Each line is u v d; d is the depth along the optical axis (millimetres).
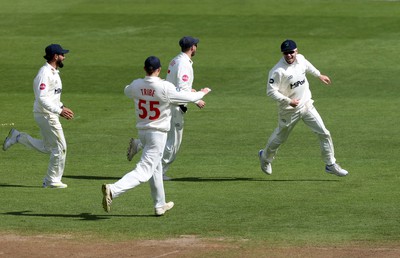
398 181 53469
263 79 84250
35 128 70438
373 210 46531
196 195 50469
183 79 52812
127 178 43875
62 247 40188
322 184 53031
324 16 107312
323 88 81438
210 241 41062
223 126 69938
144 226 43750
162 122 44344
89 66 89250
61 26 105438
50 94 51438
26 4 116000
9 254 39156
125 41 98688
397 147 62938
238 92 80438
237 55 92188
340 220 44625
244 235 42031
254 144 64625
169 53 93938
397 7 111688
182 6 113500
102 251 39562
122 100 78688
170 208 46219
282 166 58344
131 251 39531
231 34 100625
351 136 66250
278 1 115438
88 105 76812
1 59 91875
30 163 59719
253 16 107938
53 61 51500
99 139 66188
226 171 57031
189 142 65250
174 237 41750
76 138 66500
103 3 116000
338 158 60031
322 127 53562
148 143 44500
